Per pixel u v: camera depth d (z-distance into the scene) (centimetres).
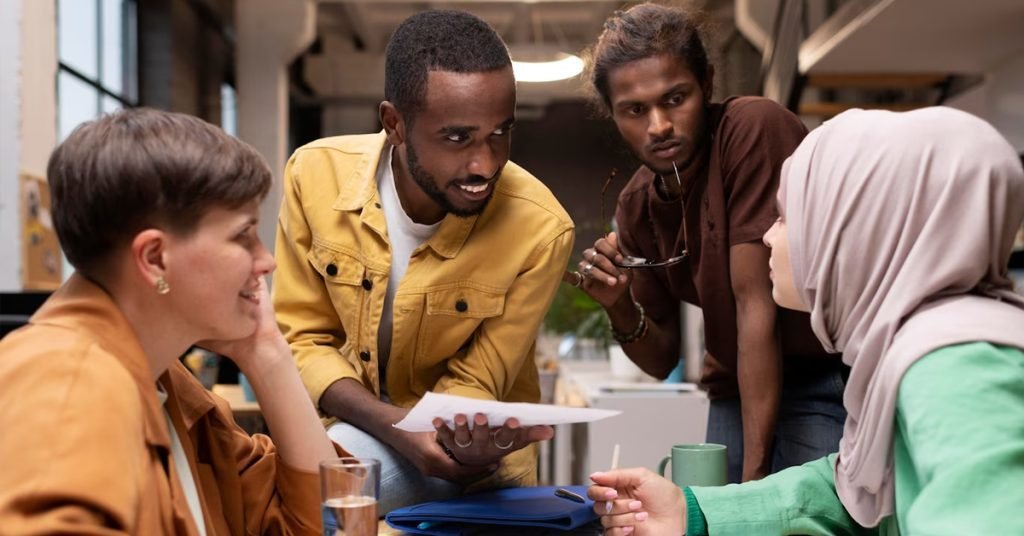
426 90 147
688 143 180
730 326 193
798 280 125
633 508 131
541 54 641
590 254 200
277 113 928
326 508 106
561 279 195
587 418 125
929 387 97
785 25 726
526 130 1211
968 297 107
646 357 221
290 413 125
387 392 183
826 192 118
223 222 97
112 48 774
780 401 190
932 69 636
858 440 114
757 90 782
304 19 931
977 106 639
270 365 124
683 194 192
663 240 205
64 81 666
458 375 174
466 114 146
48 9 552
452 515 133
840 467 131
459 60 147
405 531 136
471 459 139
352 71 1132
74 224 94
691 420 331
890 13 508
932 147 110
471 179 152
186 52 902
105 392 84
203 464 121
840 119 121
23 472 77
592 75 190
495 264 171
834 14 596
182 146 95
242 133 927
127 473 82
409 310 171
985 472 88
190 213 95
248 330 103
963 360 98
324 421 179
